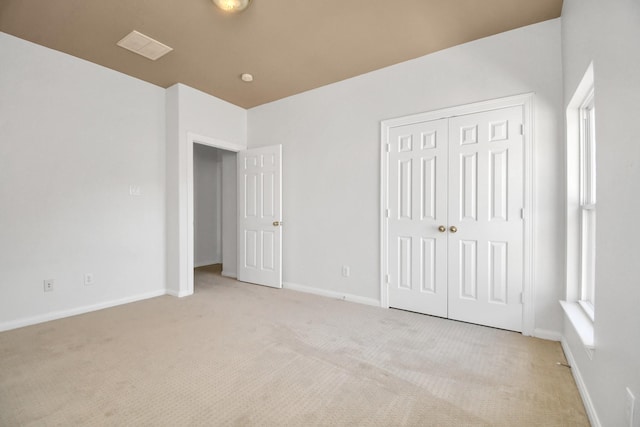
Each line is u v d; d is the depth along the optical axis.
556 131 2.33
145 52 2.84
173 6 2.19
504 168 2.54
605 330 1.27
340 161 3.47
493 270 2.59
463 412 1.51
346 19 2.36
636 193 1.00
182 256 3.57
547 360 2.02
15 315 2.58
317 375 1.84
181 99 3.55
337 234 3.50
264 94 3.84
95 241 3.07
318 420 1.45
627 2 1.05
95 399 1.59
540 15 2.32
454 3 2.19
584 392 1.56
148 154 3.51
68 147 2.89
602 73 1.30
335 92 3.50
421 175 2.94
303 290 3.77
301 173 3.80
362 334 2.45
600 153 1.32
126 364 1.96
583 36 1.64
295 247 3.86
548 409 1.53
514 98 2.49
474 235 2.67
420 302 2.95
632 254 1.02
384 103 3.16
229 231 4.69
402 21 2.39
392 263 3.11
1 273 2.52
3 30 2.49
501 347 2.21
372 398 1.62
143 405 1.55
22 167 2.62
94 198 3.07
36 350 2.15
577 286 2.14
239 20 2.36
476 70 2.66
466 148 2.71
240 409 1.52
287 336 2.41
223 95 3.87
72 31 2.51
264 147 4.05
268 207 4.02
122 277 3.27
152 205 3.54
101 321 2.72
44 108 2.75
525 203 2.43
